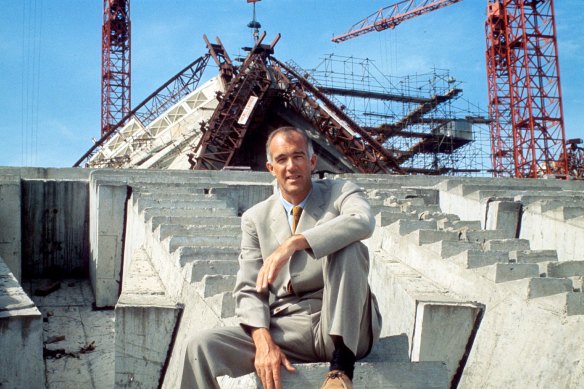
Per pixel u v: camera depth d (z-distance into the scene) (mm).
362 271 3945
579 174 50156
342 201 4262
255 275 4254
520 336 6418
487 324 6949
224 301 6285
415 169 48094
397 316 7887
